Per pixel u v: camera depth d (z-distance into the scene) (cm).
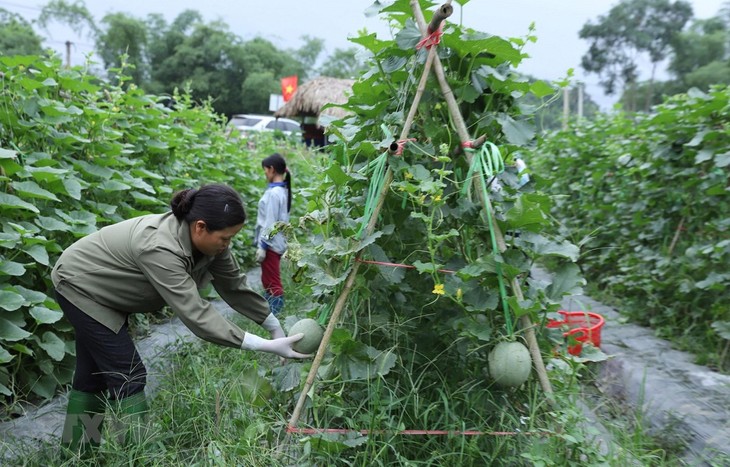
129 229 272
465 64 285
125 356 278
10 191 386
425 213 292
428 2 286
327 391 270
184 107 743
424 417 257
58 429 325
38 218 392
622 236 652
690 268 492
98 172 464
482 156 267
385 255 276
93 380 292
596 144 788
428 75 276
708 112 489
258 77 4225
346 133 307
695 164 513
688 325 498
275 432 271
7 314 344
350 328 283
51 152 438
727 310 456
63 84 461
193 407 294
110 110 507
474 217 266
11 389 351
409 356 287
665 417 353
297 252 271
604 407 373
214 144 805
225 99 4312
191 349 378
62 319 395
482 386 281
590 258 729
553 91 294
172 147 611
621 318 556
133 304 275
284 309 535
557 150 919
